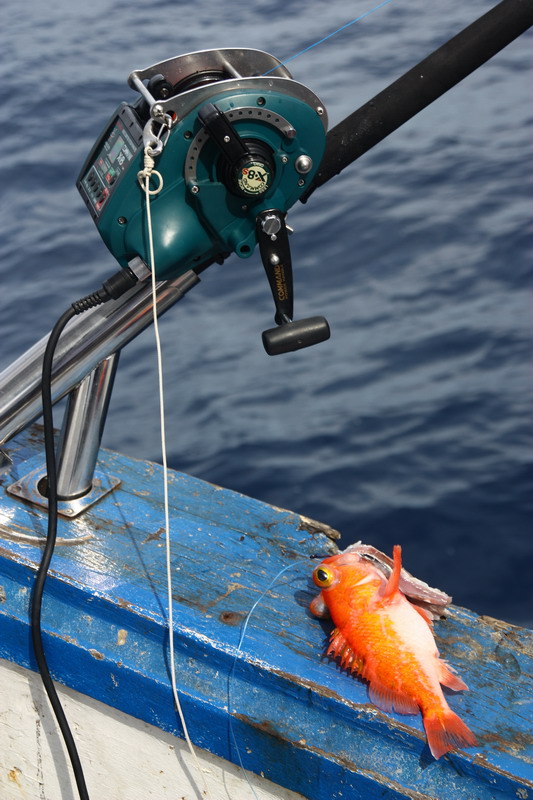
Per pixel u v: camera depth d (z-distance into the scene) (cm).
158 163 149
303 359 695
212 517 192
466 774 139
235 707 153
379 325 721
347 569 157
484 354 673
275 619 164
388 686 147
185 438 620
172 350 726
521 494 540
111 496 198
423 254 809
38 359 176
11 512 190
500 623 168
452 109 1109
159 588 170
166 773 168
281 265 158
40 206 967
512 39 156
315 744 147
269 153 150
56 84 1288
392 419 618
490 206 868
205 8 1614
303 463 586
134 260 160
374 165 985
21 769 187
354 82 1176
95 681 166
